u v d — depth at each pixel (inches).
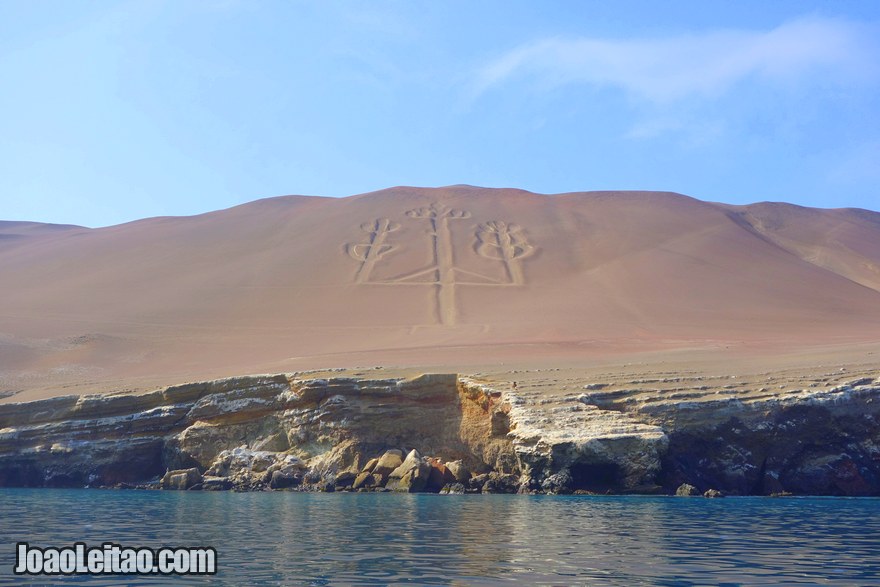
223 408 2169.0
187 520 1261.1
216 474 2068.2
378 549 945.5
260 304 3966.5
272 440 2124.8
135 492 1939.0
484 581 756.0
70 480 2180.1
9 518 1300.4
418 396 2063.2
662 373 2150.6
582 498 1663.4
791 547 965.2
